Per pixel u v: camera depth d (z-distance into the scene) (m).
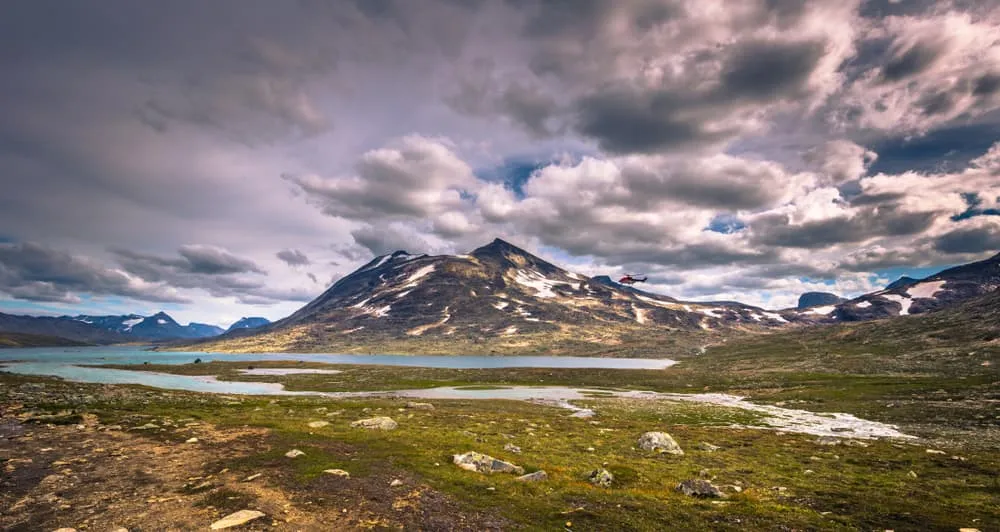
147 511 21.58
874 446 48.00
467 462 33.00
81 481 26.28
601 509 23.95
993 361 115.50
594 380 153.00
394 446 38.59
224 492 24.52
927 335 170.25
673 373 168.38
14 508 21.64
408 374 166.88
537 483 28.70
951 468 37.62
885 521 23.11
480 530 20.64
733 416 75.31
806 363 162.12
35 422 46.09
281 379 148.50
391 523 21.11
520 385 142.12
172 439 39.28
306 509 22.52
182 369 187.38
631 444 47.88
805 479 33.59
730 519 22.81
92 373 157.62
